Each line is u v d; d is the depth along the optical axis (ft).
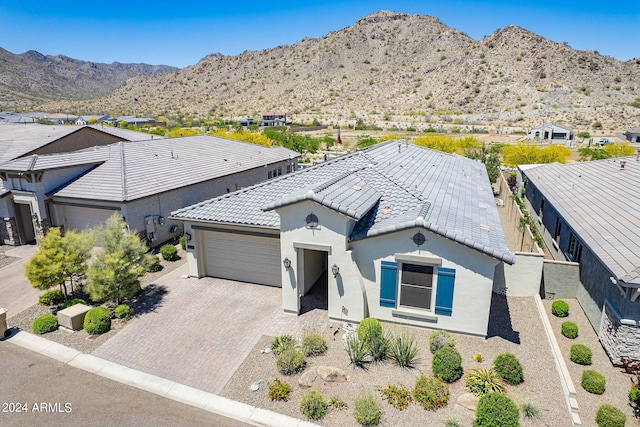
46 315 44.83
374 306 44.24
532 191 93.71
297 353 37.22
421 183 57.98
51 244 47.44
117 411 32.22
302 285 46.47
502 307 48.73
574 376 36.55
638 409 32.09
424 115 456.45
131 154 83.10
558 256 63.82
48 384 35.45
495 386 33.22
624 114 366.22
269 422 30.86
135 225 68.08
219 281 56.65
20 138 102.99
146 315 47.14
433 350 38.83
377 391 33.65
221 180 92.02
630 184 65.31
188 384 35.32
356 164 61.31
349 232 42.57
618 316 37.06
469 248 38.42
